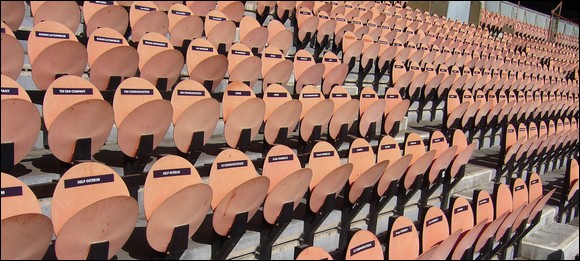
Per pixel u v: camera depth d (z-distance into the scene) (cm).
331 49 696
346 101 464
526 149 552
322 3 788
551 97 898
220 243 271
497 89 809
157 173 259
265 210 281
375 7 1023
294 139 445
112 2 476
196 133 328
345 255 251
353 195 336
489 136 666
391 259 280
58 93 292
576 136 727
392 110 474
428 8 1195
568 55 1585
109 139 366
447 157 412
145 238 280
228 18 622
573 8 2338
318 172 330
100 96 311
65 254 216
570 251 437
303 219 330
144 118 296
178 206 240
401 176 372
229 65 472
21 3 382
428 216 317
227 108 376
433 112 660
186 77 470
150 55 419
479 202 371
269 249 295
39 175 282
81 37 414
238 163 293
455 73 738
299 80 495
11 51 313
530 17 1770
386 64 648
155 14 471
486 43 1202
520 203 429
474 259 367
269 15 700
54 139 270
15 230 195
